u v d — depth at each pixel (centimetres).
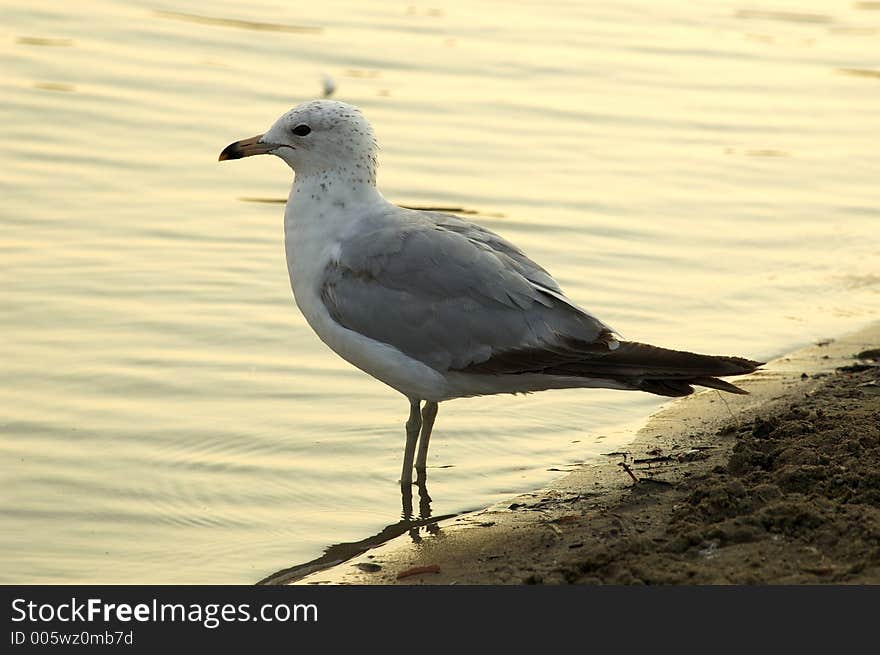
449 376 1102
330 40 2506
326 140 1130
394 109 2184
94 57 2334
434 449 1244
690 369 1045
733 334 1498
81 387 1330
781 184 1973
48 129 2019
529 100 2272
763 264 1709
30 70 2245
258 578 1014
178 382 1352
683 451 1198
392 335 1094
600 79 2397
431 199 1850
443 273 1084
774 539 956
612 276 1655
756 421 1188
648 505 1074
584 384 1080
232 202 1834
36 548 1057
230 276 1606
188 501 1134
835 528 949
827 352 1435
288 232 1154
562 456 1224
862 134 2191
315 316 1138
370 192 1148
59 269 1591
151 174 1897
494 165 1989
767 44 2648
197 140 2020
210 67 2330
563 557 995
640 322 1529
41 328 1449
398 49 2483
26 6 2570
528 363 1077
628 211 1853
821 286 1644
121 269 1605
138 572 1024
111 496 1137
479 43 2550
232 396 1330
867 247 1769
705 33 2709
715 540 963
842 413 1177
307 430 1271
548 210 1838
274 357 1420
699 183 1966
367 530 1091
